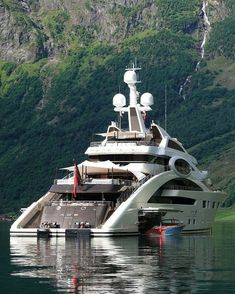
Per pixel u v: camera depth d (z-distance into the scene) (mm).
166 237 115812
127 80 137500
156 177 118812
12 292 56812
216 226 197250
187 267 71000
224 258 80062
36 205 119875
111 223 109625
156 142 128625
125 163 124875
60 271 67812
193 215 127938
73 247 94375
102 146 126812
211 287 58719
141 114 137375
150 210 113562
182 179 126562
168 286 58969
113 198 117938
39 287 58750
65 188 118562
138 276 64250
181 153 131125
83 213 113562
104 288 57938
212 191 134500
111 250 89688
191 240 110500
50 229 112125
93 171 123438
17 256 83000
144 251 88438
